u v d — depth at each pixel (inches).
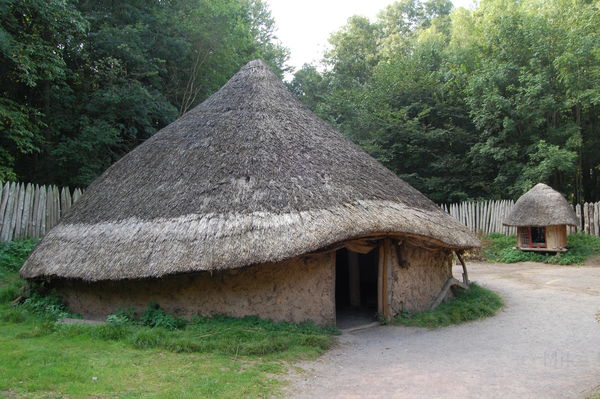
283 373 231.1
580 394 199.0
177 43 780.6
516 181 834.2
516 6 1019.9
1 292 388.5
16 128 555.5
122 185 404.5
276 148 375.9
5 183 510.3
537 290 470.3
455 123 1013.2
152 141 446.6
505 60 890.1
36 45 560.1
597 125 866.1
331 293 330.0
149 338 270.5
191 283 328.8
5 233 489.4
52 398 183.6
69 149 622.5
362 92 1125.1
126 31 687.7
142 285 340.8
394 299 359.6
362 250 344.5
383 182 406.3
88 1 720.3
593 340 291.0
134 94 671.8
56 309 362.6
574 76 777.6
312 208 321.7
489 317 367.9
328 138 428.8
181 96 909.8
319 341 283.0
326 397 199.0
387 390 207.6
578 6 868.0
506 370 235.8
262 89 453.4
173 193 357.1
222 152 378.3
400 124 969.5
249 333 284.8
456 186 957.8
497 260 713.6
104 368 223.5
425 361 255.3
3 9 517.0
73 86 696.4
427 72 1045.8
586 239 705.0
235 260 292.0
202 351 261.7
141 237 329.7
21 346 256.4
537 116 809.5
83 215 395.9
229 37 896.3
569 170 802.8
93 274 322.7
